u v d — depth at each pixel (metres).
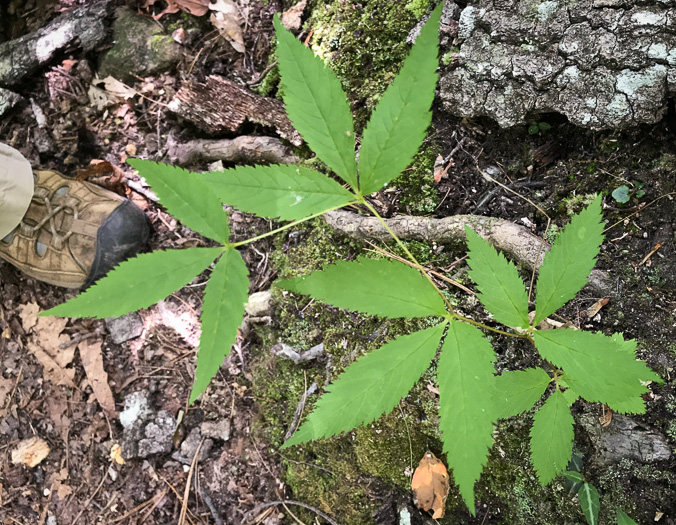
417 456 1.73
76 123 2.36
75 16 2.34
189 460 2.05
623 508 1.49
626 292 1.54
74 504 2.14
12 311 2.33
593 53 1.51
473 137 1.81
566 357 0.95
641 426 1.48
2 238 2.08
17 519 2.21
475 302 1.68
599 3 1.51
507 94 1.64
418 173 1.83
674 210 1.54
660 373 1.47
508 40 1.61
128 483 2.09
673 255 1.53
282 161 2.04
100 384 2.18
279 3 2.18
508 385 1.12
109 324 2.20
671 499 1.45
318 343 1.89
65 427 2.20
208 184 0.83
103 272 2.12
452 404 0.84
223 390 2.07
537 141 1.73
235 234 2.13
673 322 1.49
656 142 1.58
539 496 1.60
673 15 1.43
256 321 2.04
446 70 1.73
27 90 2.42
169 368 2.13
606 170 1.61
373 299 0.90
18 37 2.55
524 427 1.60
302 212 0.85
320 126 0.86
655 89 1.46
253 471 1.98
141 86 2.30
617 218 1.59
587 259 0.97
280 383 1.95
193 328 2.14
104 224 2.08
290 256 1.98
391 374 0.89
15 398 2.28
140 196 2.27
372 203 1.85
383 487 1.80
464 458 0.81
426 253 1.77
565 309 1.59
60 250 2.11
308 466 1.89
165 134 2.28
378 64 1.92
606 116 1.52
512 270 1.00
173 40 2.27
